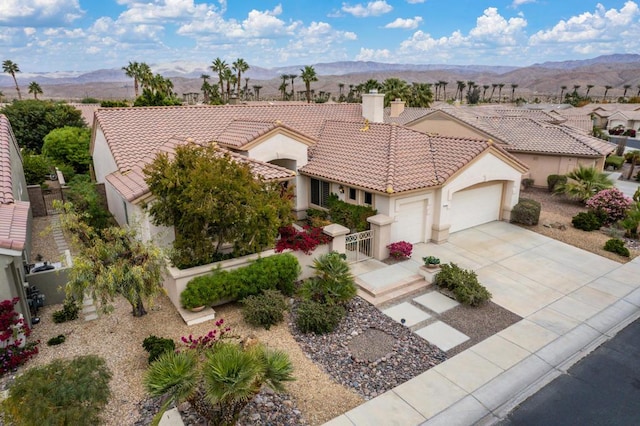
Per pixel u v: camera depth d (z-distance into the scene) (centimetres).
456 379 1078
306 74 7612
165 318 1308
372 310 1414
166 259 1295
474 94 15025
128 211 1839
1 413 764
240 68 8262
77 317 1305
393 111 4353
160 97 4306
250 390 794
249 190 1309
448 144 2181
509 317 1392
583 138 3338
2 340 1024
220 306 1402
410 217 1925
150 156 1988
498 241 2064
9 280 1106
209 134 2309
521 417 962
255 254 1451
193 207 1204
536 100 16488
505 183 2327
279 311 1281
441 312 1412
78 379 798
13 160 1916
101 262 1148
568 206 2772
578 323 1362
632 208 2267
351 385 1041
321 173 2117
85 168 3297
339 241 1641
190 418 903
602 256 1922
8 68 10156
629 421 958
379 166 1970
